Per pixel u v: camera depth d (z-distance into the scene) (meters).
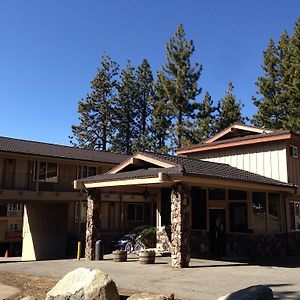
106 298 8.33
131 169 17.12
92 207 17.59
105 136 49.84
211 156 21.83
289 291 9.69
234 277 11.88
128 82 48.97
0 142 29.61
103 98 49.53
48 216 30.28
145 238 23.53
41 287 10.59
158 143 46.09
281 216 18.72
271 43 35.75
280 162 18.80
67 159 30.14
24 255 29.98
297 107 31.16
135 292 9.72
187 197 14.26
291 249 18.62
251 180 15.76
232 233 17.80
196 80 38.97
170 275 12.28
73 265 15.32
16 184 28.53
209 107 38.31
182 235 14.02
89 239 17.42
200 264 14.82
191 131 37.19
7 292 9.95
